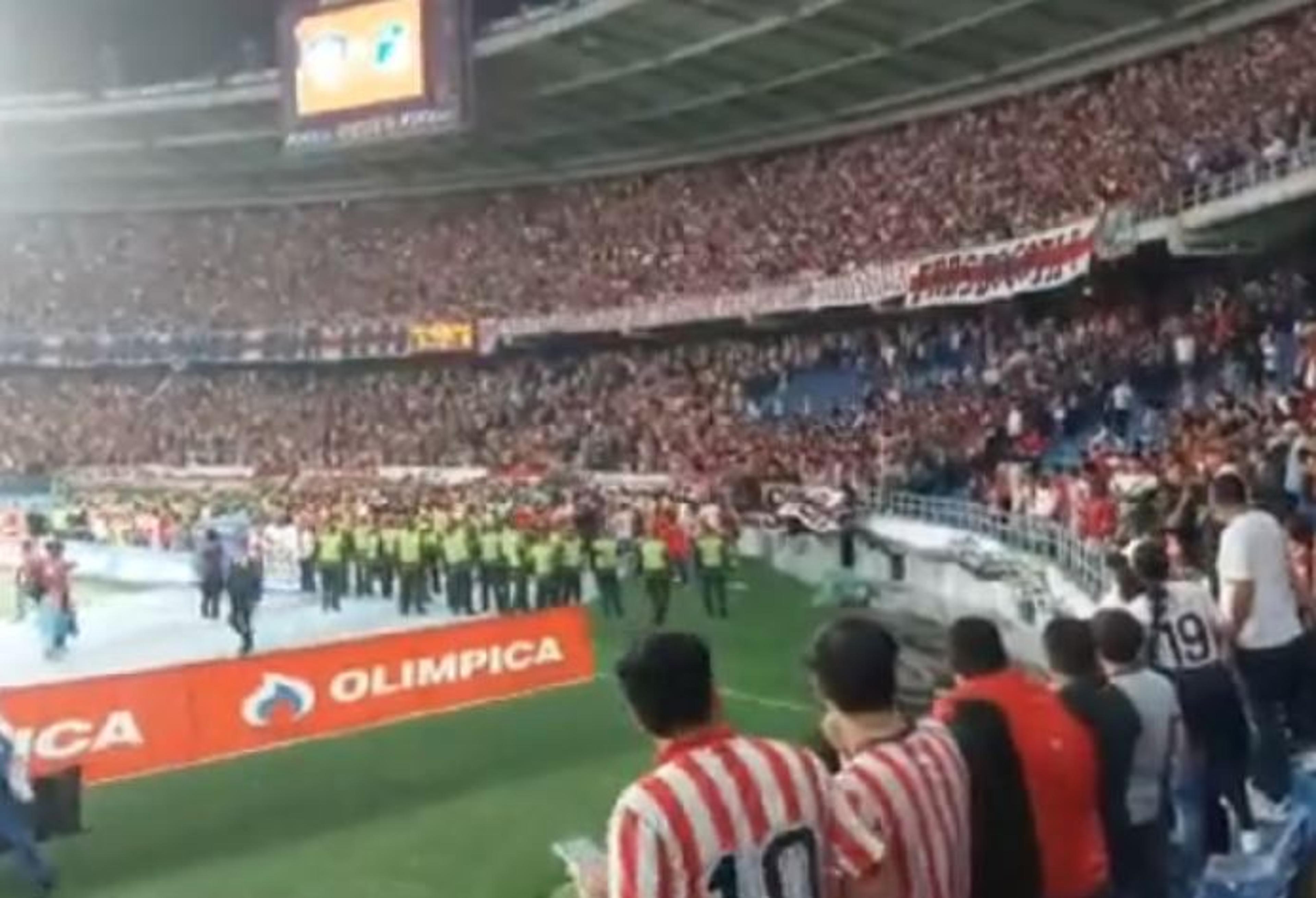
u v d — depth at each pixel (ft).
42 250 191.11
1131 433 86.69
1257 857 23.30
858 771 13.10
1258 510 27.12
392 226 181.37
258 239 187.01
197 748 43.11
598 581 83.10
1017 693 16.79
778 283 129.80
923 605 79.71
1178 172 93.20
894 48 128.98
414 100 136.36
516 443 144.87
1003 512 77.82
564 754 47.47
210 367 175.63
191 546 107.76
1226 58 105.91
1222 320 88.33
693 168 161.68
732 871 11.39
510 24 140.97
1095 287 105.50
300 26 142.92
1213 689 24.14
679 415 134.31
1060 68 124.26
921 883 12.84
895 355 121.39
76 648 77.15
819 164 146.00
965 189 122.01
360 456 156.04
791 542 100.58
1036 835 16.01
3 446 170.30
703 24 132.26
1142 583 25.30
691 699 11.89
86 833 39.55
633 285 148.15
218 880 35.45
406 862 36.63
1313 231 88.22
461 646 53.11
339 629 82.84
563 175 171.83
